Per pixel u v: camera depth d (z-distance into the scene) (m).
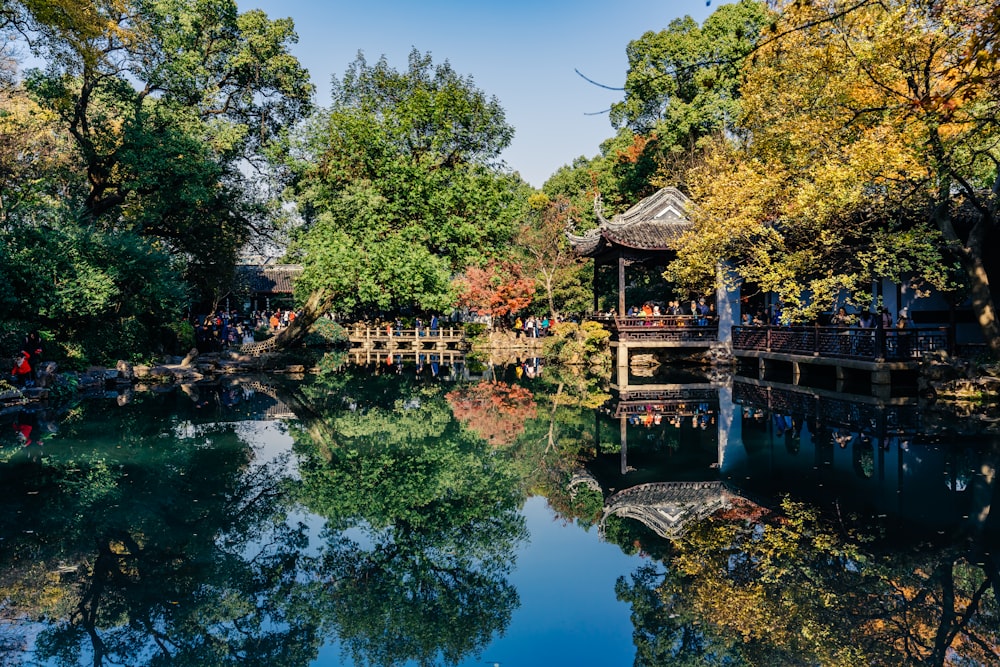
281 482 10.89
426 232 26.22
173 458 12.34
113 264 22.56
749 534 8.27
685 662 5.29
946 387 17.08
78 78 25.38
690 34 36.75
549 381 24.78
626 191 43.94
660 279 36.38
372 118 26.97
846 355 19.73
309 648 5.69
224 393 21.34
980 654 5.37
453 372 28.33
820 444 12.94
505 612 6.34
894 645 5.50
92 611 6.38
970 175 16.48
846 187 16.17
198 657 5.55
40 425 15.25
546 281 41.59
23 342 20.16
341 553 7.88
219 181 32.78
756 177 19.73
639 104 40.47
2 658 5.48
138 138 26.06
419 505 9.73
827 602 6.36
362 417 17.14
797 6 5.58
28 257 20.25
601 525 8.81
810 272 21.48
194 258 35.16
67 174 26.39
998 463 10.97
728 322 28.59
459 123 27.64
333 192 28.11
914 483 10.07
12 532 8.39
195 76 32.19
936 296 21.89
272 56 36.38
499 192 26.91
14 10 20.16
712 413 16.86
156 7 27.69
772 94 18.67
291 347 33.88
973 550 7.44
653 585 6.88
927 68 12.96
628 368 28.16
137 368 24.31
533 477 11.31
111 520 8.88
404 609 6.49
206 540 8.27
